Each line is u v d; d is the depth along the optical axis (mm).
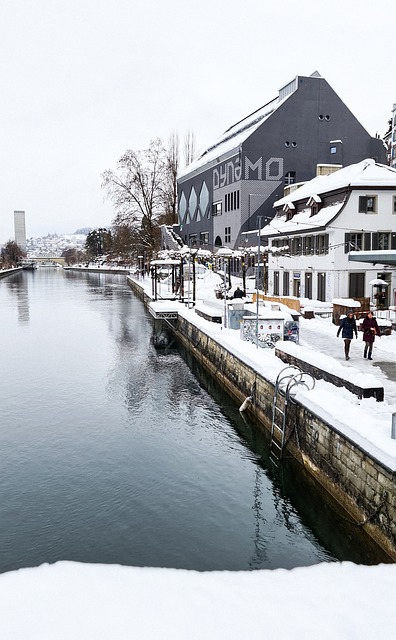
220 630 5715
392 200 35625
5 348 32406
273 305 26484
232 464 15055
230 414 19375
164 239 79812
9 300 64062
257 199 60156
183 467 14844
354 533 10836
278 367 17797
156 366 27375
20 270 182375
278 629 5770
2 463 15203
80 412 19750
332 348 21547
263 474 14422
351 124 61844
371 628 5840
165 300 47406
